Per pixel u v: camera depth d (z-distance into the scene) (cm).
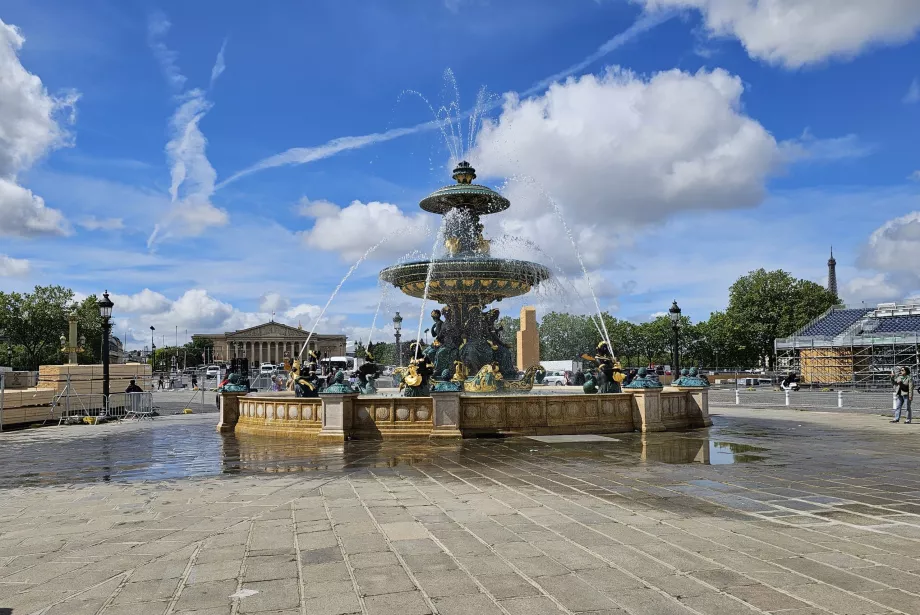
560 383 4775
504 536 734
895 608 508
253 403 2053
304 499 960
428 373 1920
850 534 731
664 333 11062
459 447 1565
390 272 2366
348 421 1780
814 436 1777
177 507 930
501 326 2477
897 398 2242
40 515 896
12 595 567
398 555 665
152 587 582
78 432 2311
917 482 1066
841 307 8119
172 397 5309
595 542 705
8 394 2662
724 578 582
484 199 2395
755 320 9581
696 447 1538
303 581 590
